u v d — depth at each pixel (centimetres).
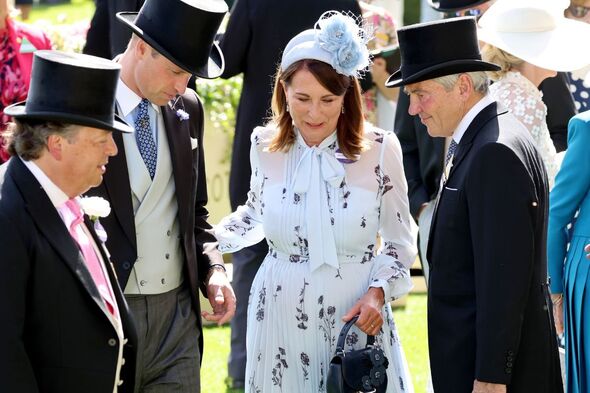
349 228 482
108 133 380
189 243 491
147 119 476
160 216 478
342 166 486
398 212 495
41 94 371
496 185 430
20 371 358
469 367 446
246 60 709
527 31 588
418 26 457
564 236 550
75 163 374
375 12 832
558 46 581
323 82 465
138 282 476
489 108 454
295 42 476
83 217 398
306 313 485
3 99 689
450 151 467
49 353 376
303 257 489
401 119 685
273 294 494
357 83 486
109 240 465
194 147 495
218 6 471
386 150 494
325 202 484
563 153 619
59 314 374
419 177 679
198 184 517
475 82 454
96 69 370
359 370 455
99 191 463
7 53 692
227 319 495
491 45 598
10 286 359
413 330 840
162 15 454
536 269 448
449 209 448
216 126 904
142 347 478
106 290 395
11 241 361
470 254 446
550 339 457
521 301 429
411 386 505
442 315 453
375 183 489
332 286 484
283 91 493
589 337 527
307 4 696
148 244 475
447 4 715
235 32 703
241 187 713
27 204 369
